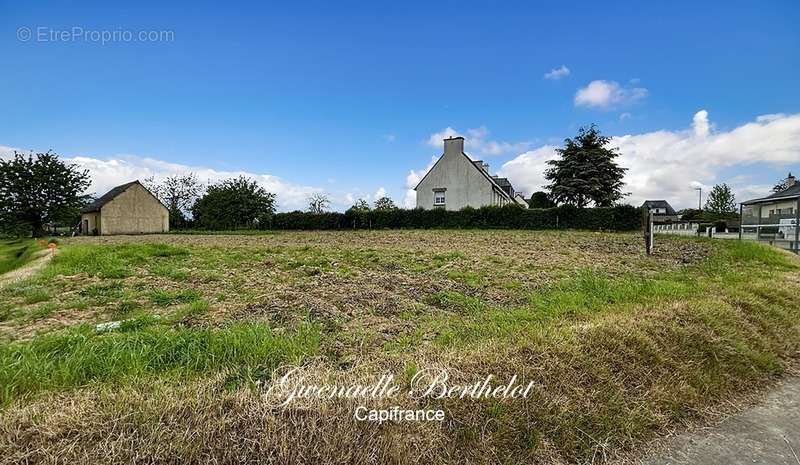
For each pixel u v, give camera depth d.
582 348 2.91
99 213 40.28
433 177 32.91
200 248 13.53
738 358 3.32
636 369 2.88
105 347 3.11
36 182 36.28
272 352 3.11
